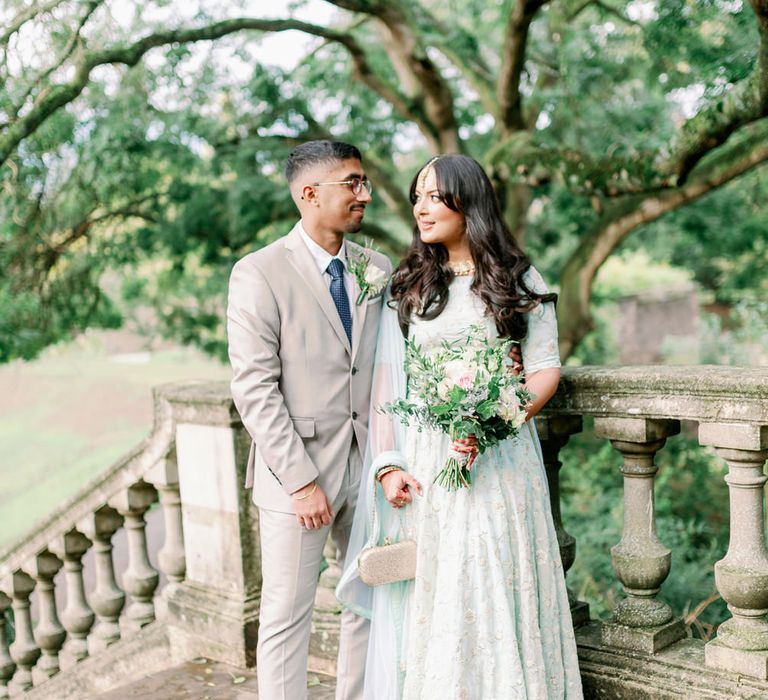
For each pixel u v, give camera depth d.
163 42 5.11
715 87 4.82
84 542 4.01
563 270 7.62
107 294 7.34
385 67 7.95
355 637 2.66
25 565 4.14
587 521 6.48
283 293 2.42
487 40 7.67
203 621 3.33
